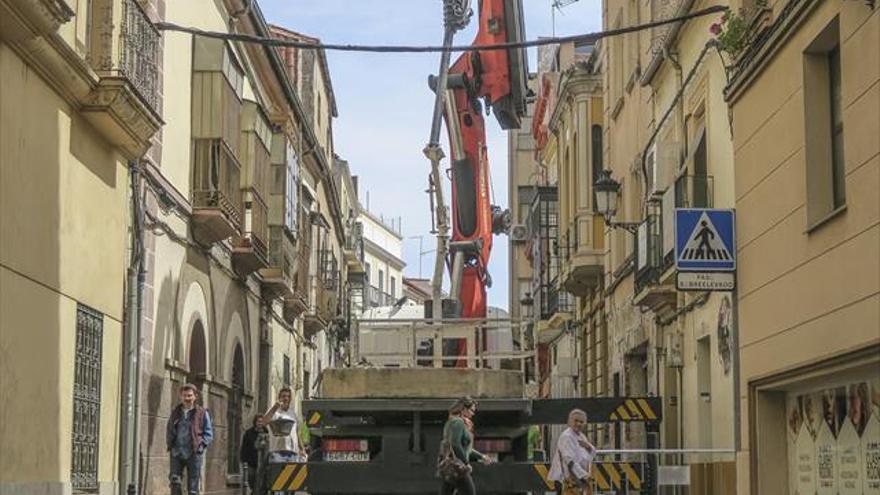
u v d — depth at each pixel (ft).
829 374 40.47
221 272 75.92
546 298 126.00
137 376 54.54
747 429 48.62
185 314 66.18
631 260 85.97
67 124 44.52
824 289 40.29
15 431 39.22
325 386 46.98
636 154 86.99
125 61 49.49
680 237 50.24
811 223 41.57
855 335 37.52
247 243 77.97
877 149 35.73
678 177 66.08
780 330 44.83
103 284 49.14
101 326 48.83
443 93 71.36
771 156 45.91
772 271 45.73
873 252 36.09
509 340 60.18
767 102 46.42
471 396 46.93
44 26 39.29
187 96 66.49
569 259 109.40
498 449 47.83
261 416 60.23
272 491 43.70
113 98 45.85
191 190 67.31
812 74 42.22
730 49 49.55
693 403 68.74
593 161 103.30
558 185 119.85
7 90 38.50
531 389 58.80
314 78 127.24
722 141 61.98
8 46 38.40
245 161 77.36
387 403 45.73
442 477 42.52
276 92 94.89
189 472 54.19
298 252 103.96
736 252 50.21
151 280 58.39
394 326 60.03
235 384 83.20
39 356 41.52
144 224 56.34
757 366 47.57
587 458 47.39
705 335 65.51
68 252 44.62
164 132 60.90
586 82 103.81
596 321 104.99
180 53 64.64
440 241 69.97
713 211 50.44
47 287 42.27
